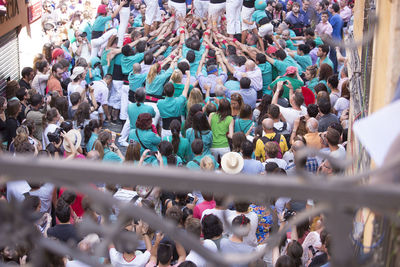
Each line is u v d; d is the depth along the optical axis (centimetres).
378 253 264
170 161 834
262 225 655
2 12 1250
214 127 944
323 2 1548
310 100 1038
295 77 1149
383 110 188
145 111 1035
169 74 1133
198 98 1041
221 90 1089
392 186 134
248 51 1360
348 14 1599
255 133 862
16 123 981
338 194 134
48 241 157
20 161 139
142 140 932
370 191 134
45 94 1220
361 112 679
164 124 1066
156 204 726
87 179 140
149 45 1427
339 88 1071
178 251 591
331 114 911
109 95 1315
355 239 326
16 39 1453
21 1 1455
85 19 1579
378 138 184
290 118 934
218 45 1381
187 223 586
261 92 1198
